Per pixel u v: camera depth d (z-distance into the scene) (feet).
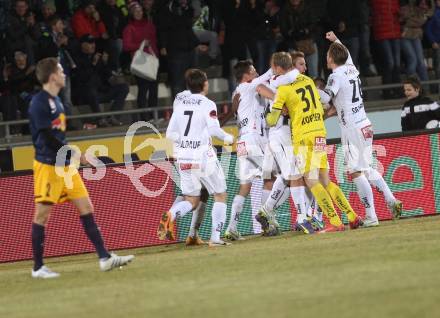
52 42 146.51
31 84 146.82
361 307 53.98
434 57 173.88
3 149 139.23
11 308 65.10
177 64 153.28
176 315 56.13
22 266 99.19
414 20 167.53
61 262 98.37
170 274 75.05
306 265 73.00
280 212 108.17
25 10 146.30
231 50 156.56
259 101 103.71
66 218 105.70
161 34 153.28
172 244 105.91
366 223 103.40
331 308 54.44
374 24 166.30
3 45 147.74
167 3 154.20
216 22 169.78
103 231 105.91
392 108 158.71
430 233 88.38
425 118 114.52
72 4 160.66
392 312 51.80
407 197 110.73
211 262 80.64
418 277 62.59
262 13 155.53
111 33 158.30
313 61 156.25
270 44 156.46
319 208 106.73
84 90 152.15
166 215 95.40
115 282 73.41
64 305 64.03
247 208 108.27
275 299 58.90
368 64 168.25
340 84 101.71
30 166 139.44
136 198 106.52
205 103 96.32
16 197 104.83
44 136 79.30
